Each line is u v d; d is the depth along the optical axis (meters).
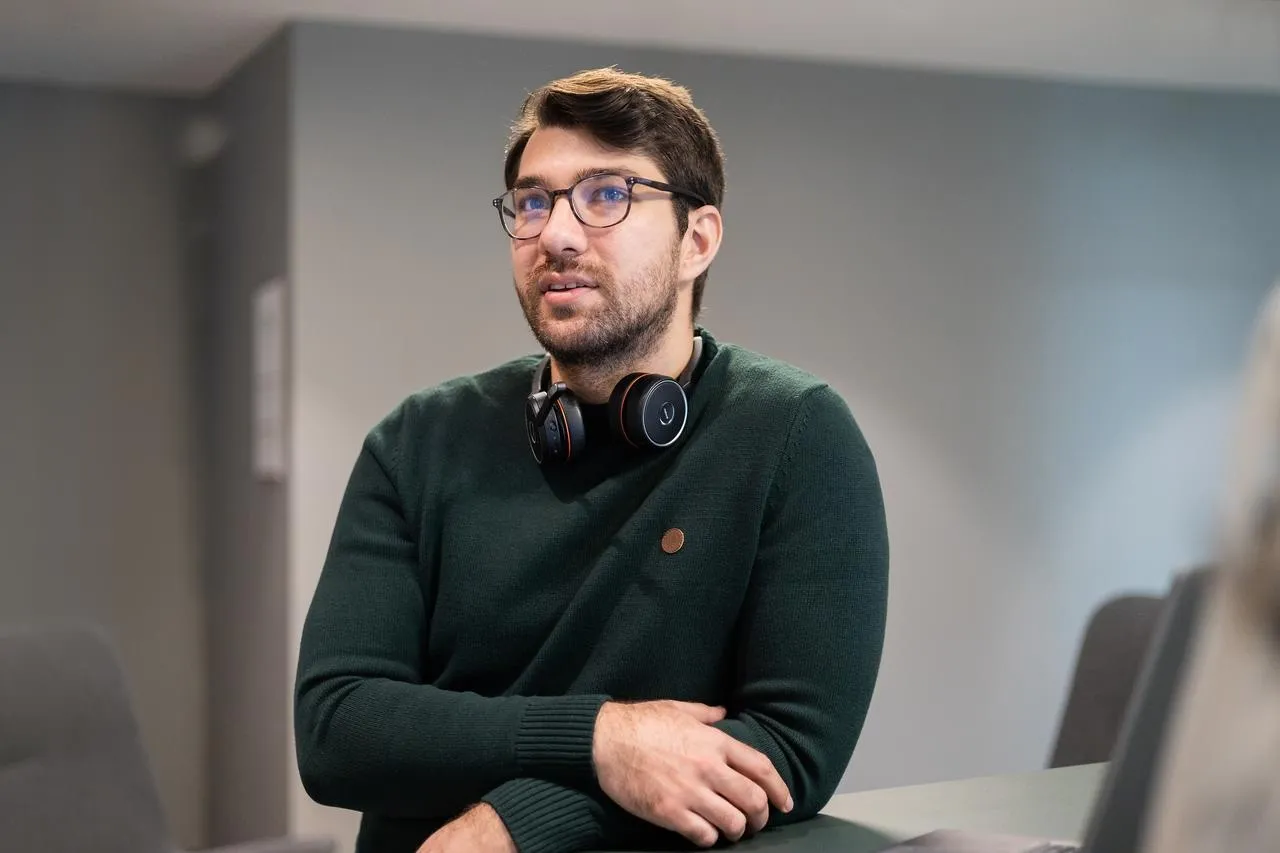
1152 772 0.69
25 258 4.25
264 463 3.80
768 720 1.34
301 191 3.61
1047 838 1.14
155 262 4.41
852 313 4.16
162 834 2.24
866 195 4.18
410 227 3.71
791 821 1.29
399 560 1.54
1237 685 0.31
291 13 3.55
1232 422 0.31
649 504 1.46
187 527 4.43
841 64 4.15
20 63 4.04
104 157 4.35
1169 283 4.52
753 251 4.05
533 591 1.49
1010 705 4.32
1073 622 4.39
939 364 4.25
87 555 4.31
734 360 1.56
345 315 3.65
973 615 4.28
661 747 1.24
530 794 1.25
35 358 4.26
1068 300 4.40
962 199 4.29
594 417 1.53
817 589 1.39
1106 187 4.45
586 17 3.66
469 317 3.77
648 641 1.43
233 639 4.16
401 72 3.71
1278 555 0.29
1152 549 4.48
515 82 3.83
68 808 2.15
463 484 1.55
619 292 1.44
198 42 3.82
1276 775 0.30
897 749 4.20
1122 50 4.05
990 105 4.32
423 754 1.32
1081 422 4.41
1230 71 4.32
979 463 4.30
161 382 4.41
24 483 4.25
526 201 1.49
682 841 1.24
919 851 1.07
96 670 2.26
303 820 3.62
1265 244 4.63
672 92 1.51
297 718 1.47
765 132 4.07
